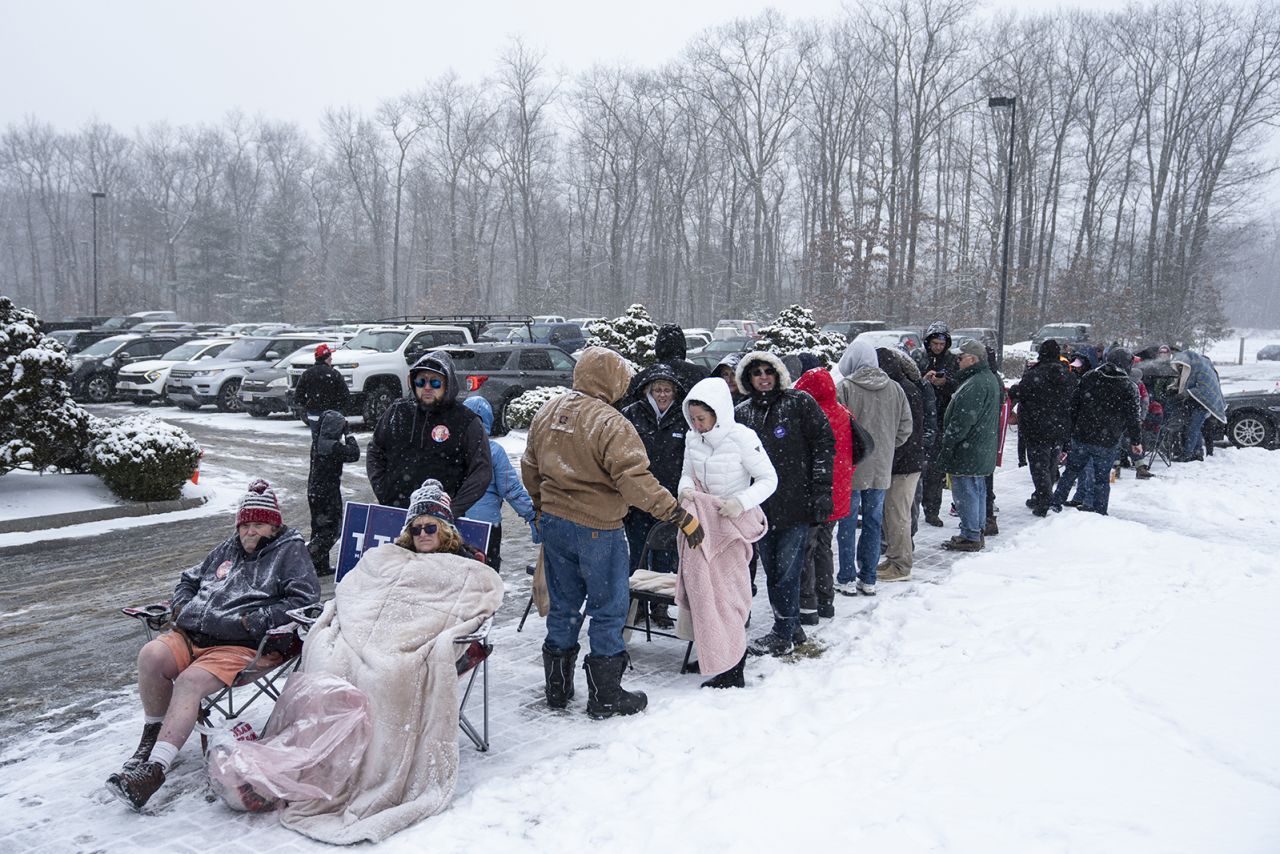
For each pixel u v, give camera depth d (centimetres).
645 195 6844
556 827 372
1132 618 633
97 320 4394
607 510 480
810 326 1995
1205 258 5475
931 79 5103
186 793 410
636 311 1733
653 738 455
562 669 503
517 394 1770
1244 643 578
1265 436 1620
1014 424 1959
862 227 4909
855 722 471
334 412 770
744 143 5738
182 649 423
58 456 1073
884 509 770
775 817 369
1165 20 5291
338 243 8181
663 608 646
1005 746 436
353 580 439
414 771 392
